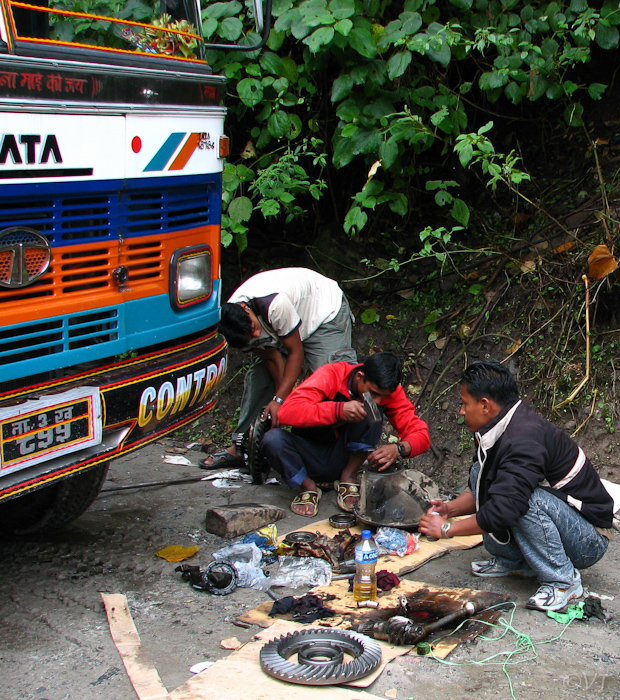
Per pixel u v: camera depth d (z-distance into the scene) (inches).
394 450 158.6
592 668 109.5
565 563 126.3
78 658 113.0
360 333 230.7
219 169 150.0
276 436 166.7
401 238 242.1
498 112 242.7
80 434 120.0
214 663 109.0
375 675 105.7
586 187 222.4
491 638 117.4
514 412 127.3
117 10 131.3
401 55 204.7
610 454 182.2
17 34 110.3
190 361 140.6
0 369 111.1
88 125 118.9
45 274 117.3
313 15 205.8
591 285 199.2
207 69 147.8
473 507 136.3
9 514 155.6
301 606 125.1
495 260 224.1
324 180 251.8
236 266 253.9
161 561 145.1
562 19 206.8
